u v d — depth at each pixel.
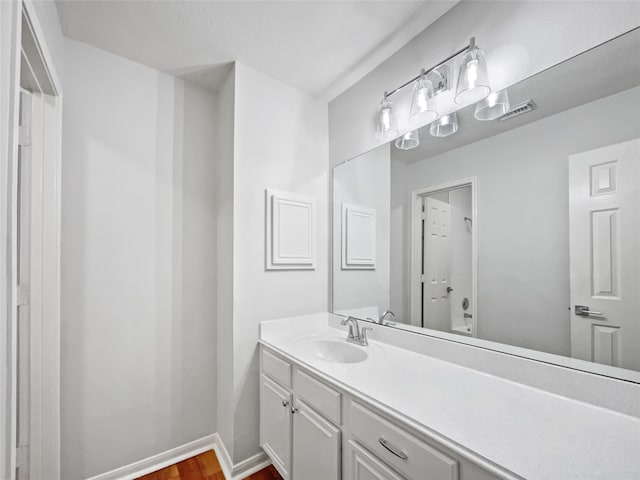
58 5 1.33
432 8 1.38
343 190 2.01
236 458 1.66
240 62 1.75
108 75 1.66
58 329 1.40
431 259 1.45
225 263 1.81
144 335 1.72
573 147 1.01
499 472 0.65
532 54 1.10
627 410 0.87
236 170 1.71
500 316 1.19
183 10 1.38
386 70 1.72
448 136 1.38
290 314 1.90
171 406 1.78
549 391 1.03
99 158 1.62
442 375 1.19
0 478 0.68
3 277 0.69
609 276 0.93
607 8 0.94
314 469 1.26
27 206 1.31
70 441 1.49
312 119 2.07
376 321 1.73
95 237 1.59
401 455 0.88
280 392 1.52
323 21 1.45
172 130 1.86
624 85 0.91
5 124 0.69
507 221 1.17
